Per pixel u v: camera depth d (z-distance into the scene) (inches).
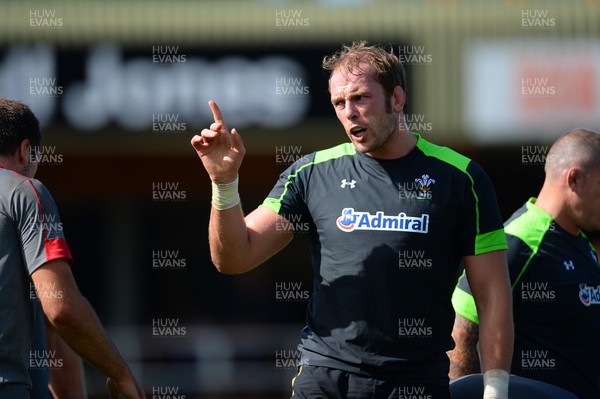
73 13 1269.7
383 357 452.4
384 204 458.3
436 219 454.6
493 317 453.1
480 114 1269.7
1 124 480.7
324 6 1273.4
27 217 454.0
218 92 1272.1
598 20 1266.0
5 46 1266.0
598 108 1268.5
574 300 516.1
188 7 1278.3
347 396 454.6
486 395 442.9
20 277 453.7
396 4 1275.8
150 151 1519.4
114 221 1674.5
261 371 1358.3
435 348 459.2
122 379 476.4
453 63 1267.2
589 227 528.7
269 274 1616.6
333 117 1272.1
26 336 458.9
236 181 458.0
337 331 458.3
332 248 461.7
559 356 517.0
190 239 1674.5
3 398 444.1
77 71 1270.9
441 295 458.9
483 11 1269.7
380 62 454.3
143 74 1273.4
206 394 1332.4
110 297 1675.7
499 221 465.7
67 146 1385.3
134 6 1274.6
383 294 451.2
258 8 1272.1
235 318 1632.6
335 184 469.7
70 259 460.8
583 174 518.9
